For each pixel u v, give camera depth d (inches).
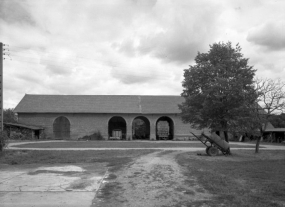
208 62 738.2
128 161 567.5
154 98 1899.6
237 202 260.2
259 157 701.9
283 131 1472.7
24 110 1652.3
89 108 1710.1
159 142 1387.8
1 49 789.9
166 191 312.5
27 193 299.4
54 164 528.7
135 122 2039.9
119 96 1904.5
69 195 292.7
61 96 1849.2
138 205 259.8
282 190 306.3
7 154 683.4
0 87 782.5
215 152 721.0
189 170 454.0
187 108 751.7
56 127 1676.9
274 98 771.4
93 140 1606.8
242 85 673.0
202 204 260.1
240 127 706.8
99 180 369.7
